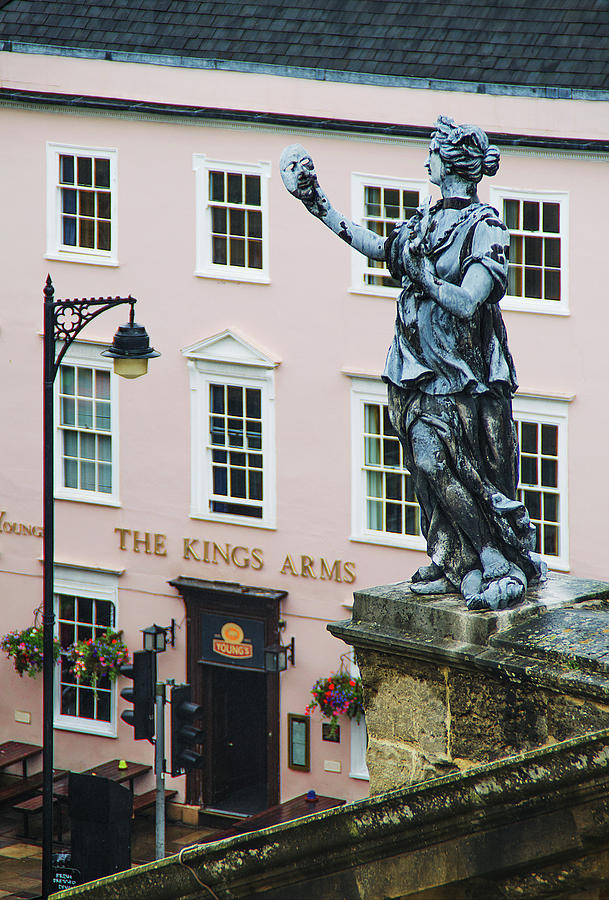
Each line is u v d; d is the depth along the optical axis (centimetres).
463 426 2398
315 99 8969
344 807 1914
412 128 8725
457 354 2389
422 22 8919
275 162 9156
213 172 9375
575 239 8506
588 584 2459
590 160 8394
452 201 2398
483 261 2342
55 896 2189
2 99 9750
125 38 9531
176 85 9319
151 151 9481
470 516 2398
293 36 9156
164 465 9725
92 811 6975
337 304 9138
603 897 1852
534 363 8688
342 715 9344
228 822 9706
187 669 9769
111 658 9800
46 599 6850
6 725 10269
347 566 9325
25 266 9881
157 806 7050
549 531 8825
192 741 6912
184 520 9706
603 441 8612
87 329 9788
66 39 9650
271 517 9481
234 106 9188
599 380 8562
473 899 1897
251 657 9606
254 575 9569
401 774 2461
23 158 9806
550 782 1784
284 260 9238
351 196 8994
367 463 9225
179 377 9606
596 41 8488
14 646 9994
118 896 2127
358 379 9144
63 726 10069
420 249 2352
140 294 9631
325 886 1961
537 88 8388
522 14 8719
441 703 2394
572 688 2197
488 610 2359
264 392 9400
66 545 10038
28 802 9281
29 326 9931
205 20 9431
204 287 9462
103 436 9894
